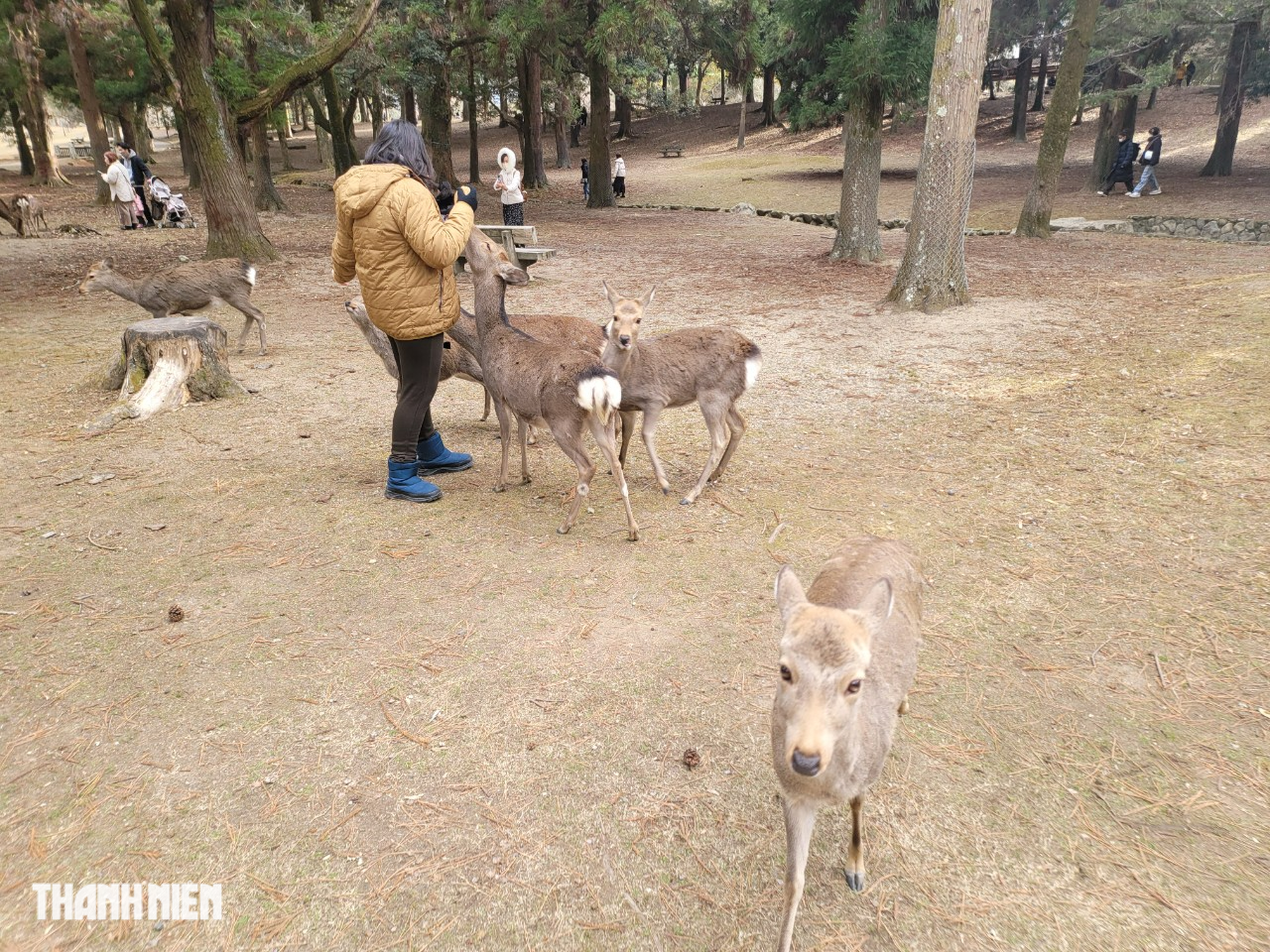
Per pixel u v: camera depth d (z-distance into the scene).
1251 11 22.50
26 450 6.59
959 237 11.41
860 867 2.75
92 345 9.80
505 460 5.96
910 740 3.43
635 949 2.55
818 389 8.33
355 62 24.95
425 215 5.00
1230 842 2.91
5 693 3.68
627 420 6.38
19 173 43.31
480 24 23.30
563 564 4.90
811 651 2.23
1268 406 6.84
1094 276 13.75
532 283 14.10
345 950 2.54
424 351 5.46
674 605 4.45
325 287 13.93
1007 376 8.48
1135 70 23.55
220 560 4.89
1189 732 3.44
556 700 3.68
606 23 21.61
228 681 3.79
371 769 3.28
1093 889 2.73
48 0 22.84
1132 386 7.79
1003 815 3.04
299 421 7.40
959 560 4.86
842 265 16.14
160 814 3.04
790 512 5.57
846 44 15.56
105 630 4.17
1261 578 4.51
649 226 23.72
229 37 16.97
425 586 4.64
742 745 3.41
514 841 2.94
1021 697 3.68
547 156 52.97
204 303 9.46
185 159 38.78
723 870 2.83
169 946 2.53
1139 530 5.14
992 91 50.38
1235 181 25.41
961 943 2.56
